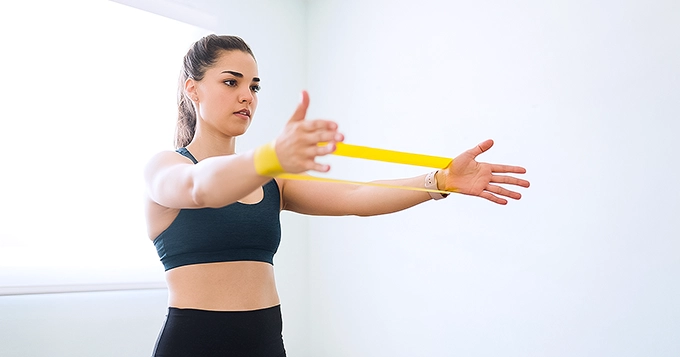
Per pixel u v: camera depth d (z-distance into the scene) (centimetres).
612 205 204
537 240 224
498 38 246
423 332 258
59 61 243
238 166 78
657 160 195
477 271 241
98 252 245
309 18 341
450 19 266
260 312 126
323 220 315
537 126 228
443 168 121
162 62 274
